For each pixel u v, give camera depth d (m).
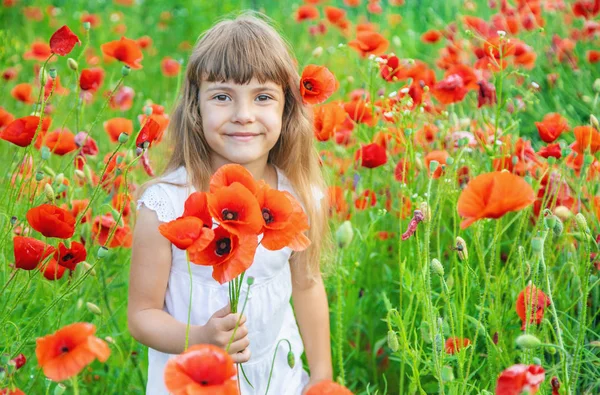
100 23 7.03
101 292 3.01
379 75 3.75
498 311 2.57
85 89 3.46
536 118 4.68
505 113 3.86
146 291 2.52
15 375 2.42
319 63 6.01
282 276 2.68
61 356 1.75
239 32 2.52
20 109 5.18
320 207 2.84
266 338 2.67
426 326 2.23
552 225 2.04
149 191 2.53
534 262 2.24
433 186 3.59
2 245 2.70
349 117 3.64
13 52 6.14
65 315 2.94
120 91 4.41
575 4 5.29
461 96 3.46
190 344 2.33
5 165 3.98
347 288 3.18
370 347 3.31
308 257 2.78
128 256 3.29
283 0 7.83
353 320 3.31
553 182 3.06
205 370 1.68
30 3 7.52
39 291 3.21
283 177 2.79
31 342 2.64
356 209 3.48
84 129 4.94
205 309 2.58
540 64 5.27
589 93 4.81
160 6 8.23
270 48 2.54
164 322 2.45
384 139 3.65
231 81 2.48
